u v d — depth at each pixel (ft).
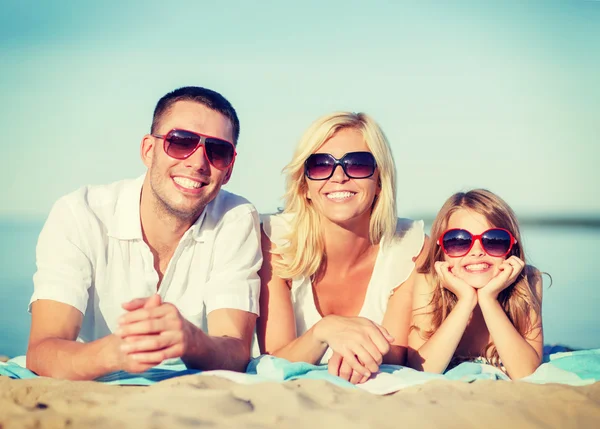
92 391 9.24
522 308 13.07
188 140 11.69
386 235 13.65
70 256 11.56
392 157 13.48
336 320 11.10
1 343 19.03
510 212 13.23
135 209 12.18
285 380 10.45
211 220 12.62
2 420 8.09
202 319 12.57
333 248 13.52
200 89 12.30
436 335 12.40
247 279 12.39
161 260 12.58
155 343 9.04
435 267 12.85
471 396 9.43
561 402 9.25
